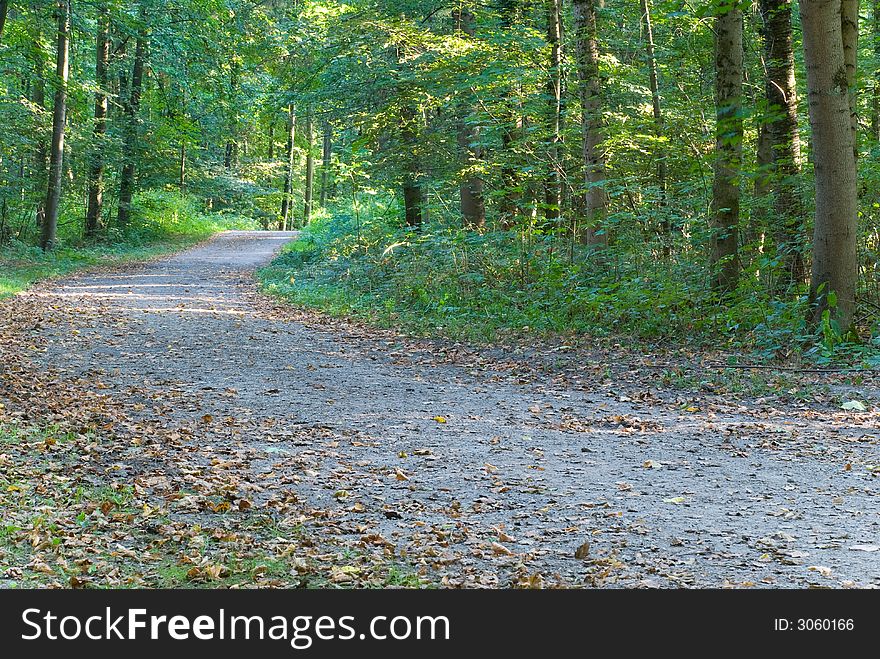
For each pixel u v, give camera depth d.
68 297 19.91
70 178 35.41
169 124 39.69
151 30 32.50
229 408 9.76
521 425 8.85
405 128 21.78
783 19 13.56
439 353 13.52
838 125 11.48
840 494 6.31
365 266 22.64
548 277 16.45
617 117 19.00
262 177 61.16
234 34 32.34
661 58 18.84
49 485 6.73
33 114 31.02
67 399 10.02
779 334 11.92
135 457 7.65
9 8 28.34
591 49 16.81
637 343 13.24
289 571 5.05
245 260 32.16
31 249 28.78
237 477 7.04
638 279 14.98
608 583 4.79
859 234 13.59
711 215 14.55
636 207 17.89
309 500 6.46
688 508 6.09
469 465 7.39
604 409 9.47
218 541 5.58
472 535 5.62
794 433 8.08
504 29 19.48
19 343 13.76
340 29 20.02
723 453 7.56
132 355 13.18
